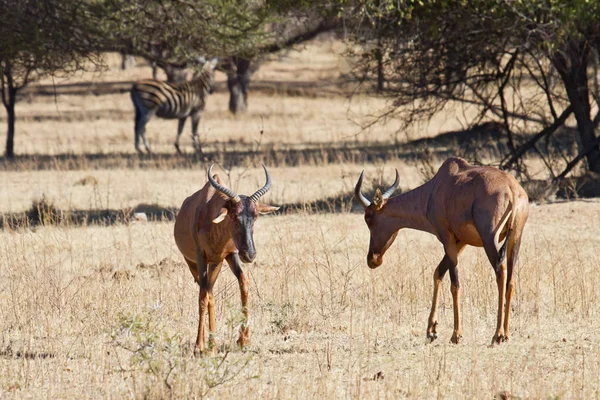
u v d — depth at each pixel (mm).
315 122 141500
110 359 30625
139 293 39188
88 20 73375
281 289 39406
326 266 43500
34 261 47031
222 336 33656
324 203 68250
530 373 27375
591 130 70562
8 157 102750
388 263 44875
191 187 77375
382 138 119125
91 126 141375
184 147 114875
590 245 49656
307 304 38531
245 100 158125
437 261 45031
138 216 62031
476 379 26375
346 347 31797
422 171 75250
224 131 132750
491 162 78938
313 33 103312
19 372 28188
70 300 38062
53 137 126688
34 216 63281
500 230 30016
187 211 32219
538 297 38062
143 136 108000
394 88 72500
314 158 97250
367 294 39531
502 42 68500
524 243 50562
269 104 168250
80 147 115000
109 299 37375
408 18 63656
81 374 28781
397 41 68500
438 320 35844
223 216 28547
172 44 81000
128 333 32000
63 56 72750
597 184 68750
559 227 55594
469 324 35000
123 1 74188
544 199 66375
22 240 48594
